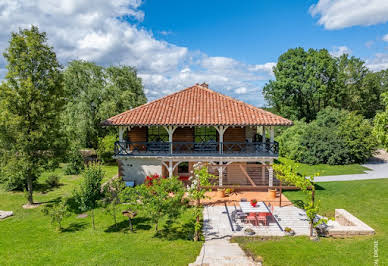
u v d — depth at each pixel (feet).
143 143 61.52
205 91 73.05
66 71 95.09
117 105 97.14
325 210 49.29
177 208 38.55
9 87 49.26
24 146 49.42
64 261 32.53
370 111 178.50
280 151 108.58
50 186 68.64
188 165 70.33
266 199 54.90
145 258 32.76
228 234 40.06
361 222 41.16
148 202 39.04
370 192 59.00
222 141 60.08
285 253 33.24
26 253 34.94
